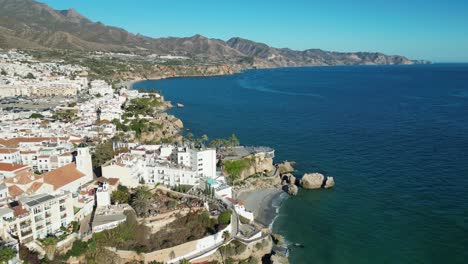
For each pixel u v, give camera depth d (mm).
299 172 199875
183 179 162250
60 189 136375
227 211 135000
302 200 169125
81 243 111000
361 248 132500
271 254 129750
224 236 128375
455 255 126812
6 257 91312
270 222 150125
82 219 126375
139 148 192125
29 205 109750
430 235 138250
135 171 160625
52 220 115062
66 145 192500
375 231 142250
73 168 152000
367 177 190625
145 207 132250
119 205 132000
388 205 161000
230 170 189625
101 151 185250
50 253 105375
